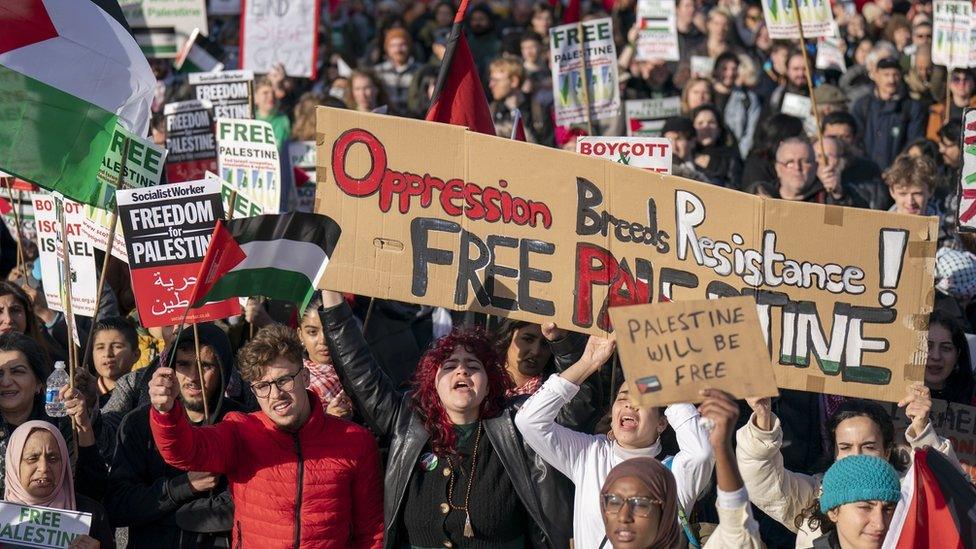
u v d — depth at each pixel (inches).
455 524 303.0
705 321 245.1
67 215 409.4
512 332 370.3
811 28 613.6
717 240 319.3
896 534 266.5
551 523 300.5
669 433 357.7
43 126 351.9
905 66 822.5
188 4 636.7
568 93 567.2
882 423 316.5
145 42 640.4
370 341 443.5
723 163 643.5
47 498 314.0
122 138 358.6
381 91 714.8
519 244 327.3
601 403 354.0
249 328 448.5
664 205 322.0
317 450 315.0
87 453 330.0
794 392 370.0
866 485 271.0
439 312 477.4
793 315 317.7
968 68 693.9
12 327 409.1
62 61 355.3
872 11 928.3
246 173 456.8
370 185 328.8
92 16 361.1
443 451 306.3
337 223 327.6
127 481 341.4
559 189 325.7
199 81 540.7
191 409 358.3
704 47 863.1
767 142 597.3
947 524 264.4
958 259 472.1
